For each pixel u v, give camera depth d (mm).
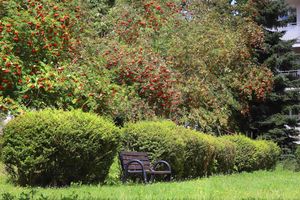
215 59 20297
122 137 11281
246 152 18844
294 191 9266
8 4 13203
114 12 19266
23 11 13219
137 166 10766
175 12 20094
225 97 21328
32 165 8781
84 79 13008
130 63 15422
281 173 18562
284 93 25297
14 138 8828
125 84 15438
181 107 19000
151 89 15391
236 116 24828
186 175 13406
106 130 9617
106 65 15438
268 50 25172
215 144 15273
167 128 12195
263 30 24875
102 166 9820
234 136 19109
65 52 13992
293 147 25312
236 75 22625
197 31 20219
